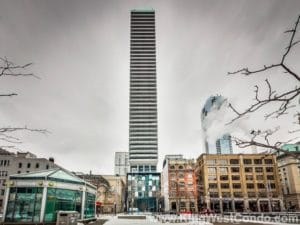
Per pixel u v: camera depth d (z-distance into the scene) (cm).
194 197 8944
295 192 8194
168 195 9069
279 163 8981
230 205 8588
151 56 19138
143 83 18362
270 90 287
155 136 17100
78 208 2958
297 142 309
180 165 9312
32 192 2592
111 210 9662
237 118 322
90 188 3394
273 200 8575
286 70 273
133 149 16800
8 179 2642
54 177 2709
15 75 374
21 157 7419
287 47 269
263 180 8812
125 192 13175
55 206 2656
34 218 2516
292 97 277
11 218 2525
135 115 17562
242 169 8900
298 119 300
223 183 8769
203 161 9012
